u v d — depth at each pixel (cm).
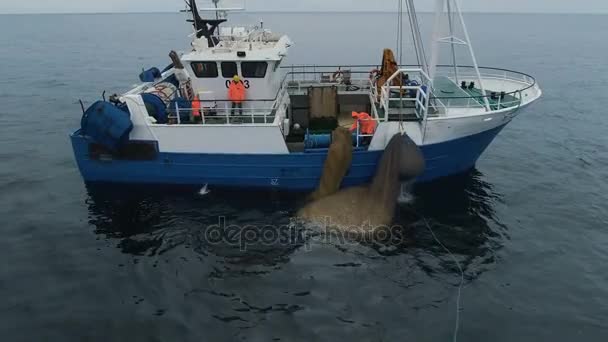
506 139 2328
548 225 1409
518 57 6150
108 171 1542
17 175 1798
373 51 6431
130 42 8794
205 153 1473
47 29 14425
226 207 1469
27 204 1540
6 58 6088
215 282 1109
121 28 15150
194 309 1015
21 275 1149
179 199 1522
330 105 1700
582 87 3925
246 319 984
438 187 1619
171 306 1025
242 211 1443
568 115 2880
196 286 1095
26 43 8556
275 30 12300
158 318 988
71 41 9062
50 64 5459
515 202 1562
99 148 1505
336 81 1902
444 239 1306
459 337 940
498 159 2012
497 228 1378
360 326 967
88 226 1385
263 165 1474
